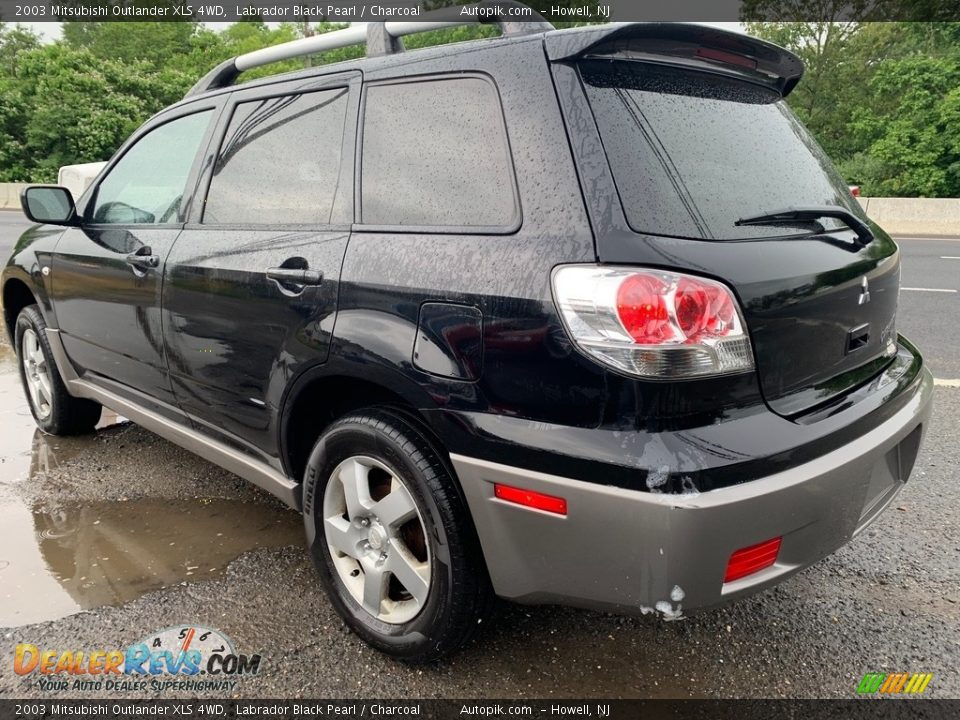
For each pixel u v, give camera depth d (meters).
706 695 2.06
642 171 1.75
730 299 1.67
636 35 1.86
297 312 2.24
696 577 1.60
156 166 3.12
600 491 1.61
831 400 1.95
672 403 1.60
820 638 2.31
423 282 1.92
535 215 1.78
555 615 2.44
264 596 2.54
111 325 3.23
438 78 2.10
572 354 1.65
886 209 16.70
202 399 2.80
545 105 1.83
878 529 2.98
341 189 2.28
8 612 2.45
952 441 3.87
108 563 2.75
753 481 1.62
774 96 2.43
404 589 2.23
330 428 2.23
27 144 25.89
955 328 6.31
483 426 1.79
